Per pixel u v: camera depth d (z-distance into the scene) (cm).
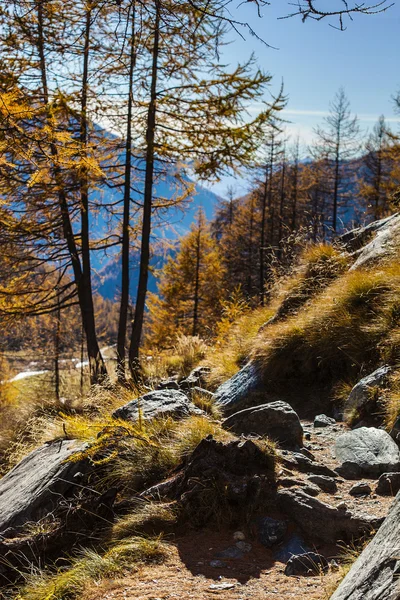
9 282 1552
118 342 1527
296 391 703
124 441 507
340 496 407
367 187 3334
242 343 929
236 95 1274
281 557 344
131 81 1314
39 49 1167
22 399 1296
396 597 208
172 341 2138
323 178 4169
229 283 3953
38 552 406
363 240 945
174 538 382
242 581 316
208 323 2852
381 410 554
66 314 2341
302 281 926
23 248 1492
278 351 737
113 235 1566
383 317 672
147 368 1176
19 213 1412
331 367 692
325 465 470
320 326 725
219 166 1344
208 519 393
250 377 744
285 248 1018
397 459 448
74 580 344
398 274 715
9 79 498
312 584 306
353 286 743
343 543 350
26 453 736
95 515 419
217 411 692
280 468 438
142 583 322
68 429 616
